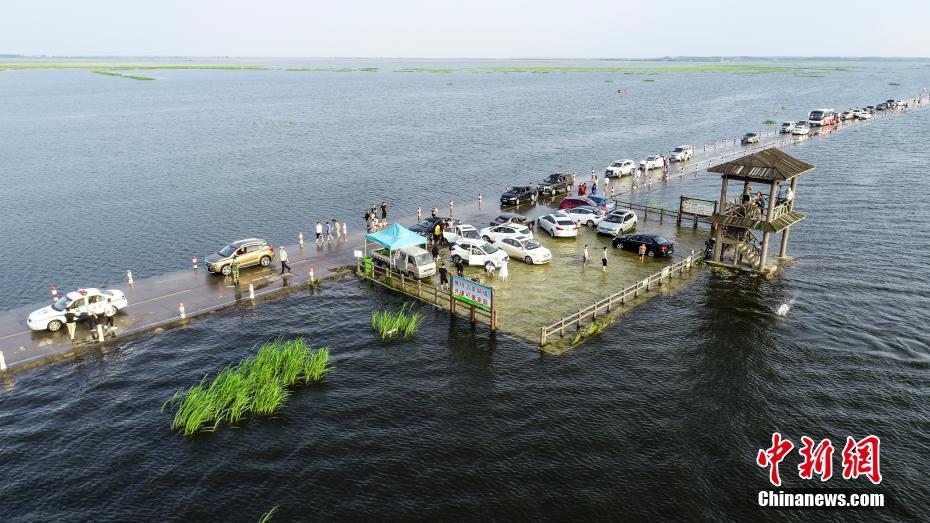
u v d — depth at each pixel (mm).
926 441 25797
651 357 32656
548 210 64938
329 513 21562
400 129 135375
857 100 192750
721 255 48000
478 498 22219
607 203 63906
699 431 26250
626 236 50938
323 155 103062
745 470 23875
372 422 27016
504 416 27312
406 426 26688
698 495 22469
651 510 21688
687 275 45000
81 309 34250
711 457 24594
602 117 157000
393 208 68062
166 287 41500
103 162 96375
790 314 38312
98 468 23828
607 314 37719
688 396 28938
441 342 34531
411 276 43750
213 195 75000
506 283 43094
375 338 35156
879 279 44625
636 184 78875
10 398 28141
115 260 51156
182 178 84938
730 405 28234
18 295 43531
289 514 21531
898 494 22656
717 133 126375
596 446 25172
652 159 88125
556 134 127500
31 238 57250
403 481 23172
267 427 26703
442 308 39031
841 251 51406
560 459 24375
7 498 22109
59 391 28844
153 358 32094
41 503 21922
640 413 27516
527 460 24328
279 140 119438
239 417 27312
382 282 43375
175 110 173125
